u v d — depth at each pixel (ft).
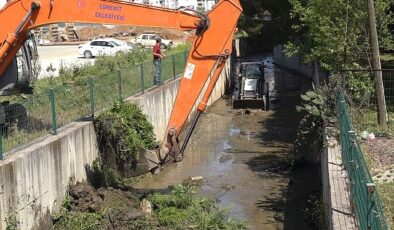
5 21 42.22
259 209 45.09
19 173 35.78
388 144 42.75
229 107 92.22
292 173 54.34
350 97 49.55
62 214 40.57
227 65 110.22
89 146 48.24
